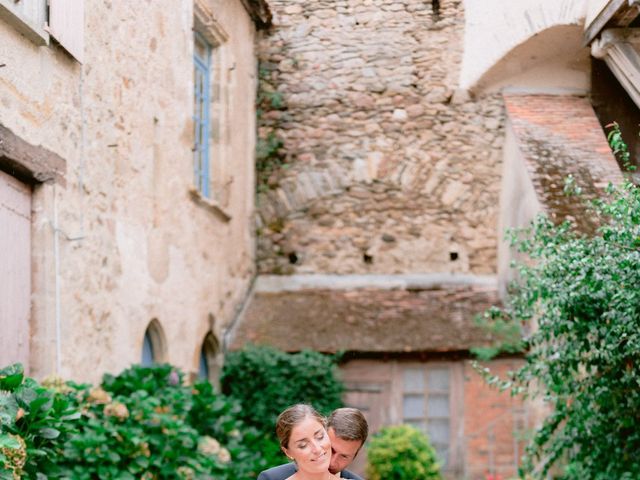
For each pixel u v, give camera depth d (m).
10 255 6.39
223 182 11.48
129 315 8.23
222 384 11.26
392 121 12.64
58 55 6.85
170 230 9.36
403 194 12.55
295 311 12.12
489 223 12.40
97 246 7.57
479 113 12.48
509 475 11.30
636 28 9.82
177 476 7.14
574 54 11.79
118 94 8.03
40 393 5.44
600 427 6.52
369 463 10.59
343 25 12.86
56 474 5.59
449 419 11.51
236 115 11.94
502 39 11.85
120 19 8.08
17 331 6.49
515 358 11.45
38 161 6.54
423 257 12.41
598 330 6.06
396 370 11.63
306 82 12.82
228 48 11.62
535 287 6.46
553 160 10.69
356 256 12.51
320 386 11.10
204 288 10.53
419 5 12.73
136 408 7.04
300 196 12.66
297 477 3.89
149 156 8.79
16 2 6.20
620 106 11.76
